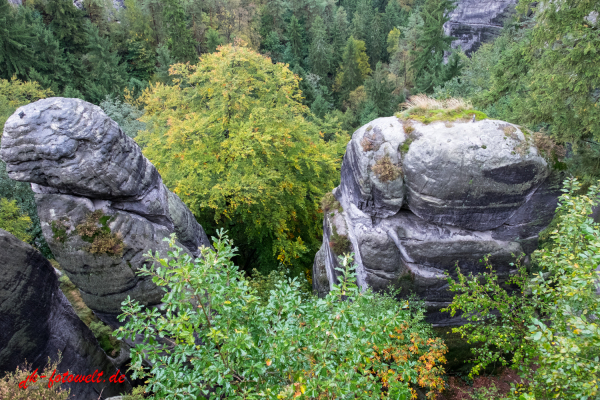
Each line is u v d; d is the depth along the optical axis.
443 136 7.79
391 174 8.09
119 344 9.97
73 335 8.10
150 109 16.66
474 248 8.57
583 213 5.22
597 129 9.23
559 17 9.55
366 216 8.98
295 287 5.01
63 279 11.90
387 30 55.44
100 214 6.77
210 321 4.61
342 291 4.54
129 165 7.00
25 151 5.92
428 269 8.89
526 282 7.29
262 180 12.33
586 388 3.63
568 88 9.77
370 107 31.73
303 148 14.59
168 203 8.77
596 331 3.55
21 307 6.64
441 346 7.32
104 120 6.41
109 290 7.26
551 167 7.80
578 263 4.92
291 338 4.38
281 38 49.59
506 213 8.23
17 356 6.53
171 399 4.14
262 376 4.73
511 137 7.68
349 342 4.32
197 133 13.52
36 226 15.98
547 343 3.89
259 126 13.37
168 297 4.24
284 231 15.24
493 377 9.27
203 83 16.47
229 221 15.01
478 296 7.20
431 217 8.42
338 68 47.28
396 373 5.06
